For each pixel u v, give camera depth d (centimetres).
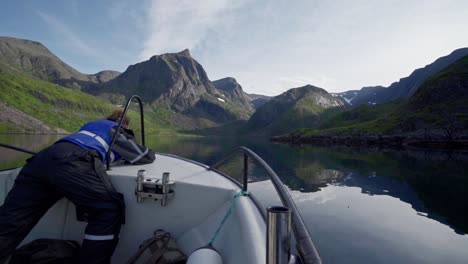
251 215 189
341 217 1080
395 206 1282
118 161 298
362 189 1706
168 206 246
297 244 88
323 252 738
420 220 1073
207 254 177
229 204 230
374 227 965
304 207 1234
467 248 791
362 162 3478
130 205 246
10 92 16288
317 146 8031
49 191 212
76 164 207
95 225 209
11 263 210
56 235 247
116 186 246
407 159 3903
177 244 234
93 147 235
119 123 268
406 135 7606
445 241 852
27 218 201
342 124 14762
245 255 151
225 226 206
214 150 5512
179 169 302
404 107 10288
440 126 7069
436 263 695
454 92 8762
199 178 268
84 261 204
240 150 253
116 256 248
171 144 8212
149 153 312
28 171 208
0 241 188
